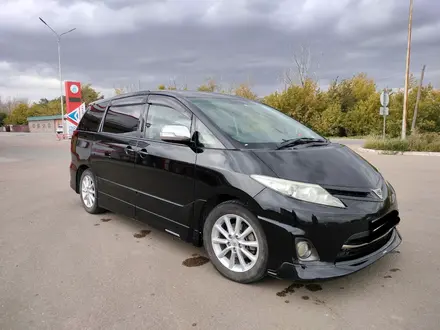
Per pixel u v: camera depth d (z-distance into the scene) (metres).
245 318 2.53
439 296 2.82
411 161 11.61
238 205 2.96
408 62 18.14
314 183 2.77
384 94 16.98
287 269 2.72
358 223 2.70
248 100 4.43
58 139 28.20
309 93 34.22
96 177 4.84
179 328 2.41
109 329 2.40
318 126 32.94
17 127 69.69
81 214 5.20
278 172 2.84
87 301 2.76
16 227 4.59
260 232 2.81
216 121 3.43
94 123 5.02
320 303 2.73
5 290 2.93
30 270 3.30
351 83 42.06
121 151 4.22
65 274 3.22
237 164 3.00
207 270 3.30
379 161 11.68
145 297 2.82
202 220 3.35
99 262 3.48
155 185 3.73
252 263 2.93
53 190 7.01
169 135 3.34
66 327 2.42
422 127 27.50
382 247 3.08
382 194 3.00
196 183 3.26
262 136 3.47
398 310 2.62
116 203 4.45
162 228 3.74
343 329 2.40
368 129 31.66
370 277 3.15
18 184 7.68
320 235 2.66
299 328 2.41
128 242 4.04
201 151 3.29
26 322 2.48
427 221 4.76
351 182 2.93
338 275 2.66
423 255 3.63
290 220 2.68
